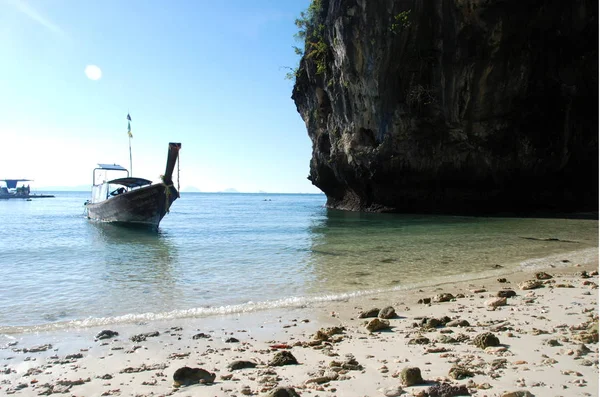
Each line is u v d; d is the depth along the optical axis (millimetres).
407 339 5418
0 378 4363
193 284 9500
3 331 6117
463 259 12812
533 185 33812
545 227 23141
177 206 71438
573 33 29594
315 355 4859
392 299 7953
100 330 6172
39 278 10336
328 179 45781
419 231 21469
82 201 91688
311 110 44500
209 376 4148
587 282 8906
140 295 8477
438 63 31047
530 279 9742
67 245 17219
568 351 4598
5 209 55094
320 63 38156
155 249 15742
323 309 7270
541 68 30359
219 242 17859
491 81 30000
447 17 29422
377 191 37969
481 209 34719
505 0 27609
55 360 4902
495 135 32062
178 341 5594
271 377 4152
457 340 5207
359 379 4039
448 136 32844
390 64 31406
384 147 34281
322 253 14195
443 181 34750
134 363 4773
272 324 6387
